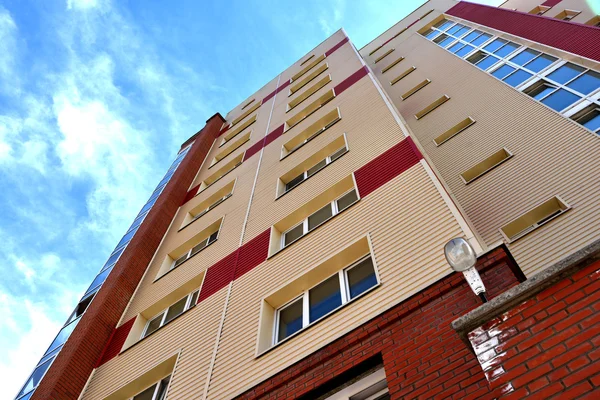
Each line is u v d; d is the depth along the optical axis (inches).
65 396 502.9
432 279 314.3
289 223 540.4
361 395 280.7
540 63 620.7
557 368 158.4
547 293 182.5
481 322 190.2
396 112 611.5
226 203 724.0
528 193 422.3
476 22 935.0
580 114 475.5
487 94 629.3
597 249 180.4
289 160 690.2
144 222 831.1
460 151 543.8
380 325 302.2
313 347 335.0
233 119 1310.3
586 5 808.3
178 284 597.6
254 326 408.2
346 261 409.4
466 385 224.7
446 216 362.3
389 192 438.6
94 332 584.7
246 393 332.2
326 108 783.1
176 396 394.9
